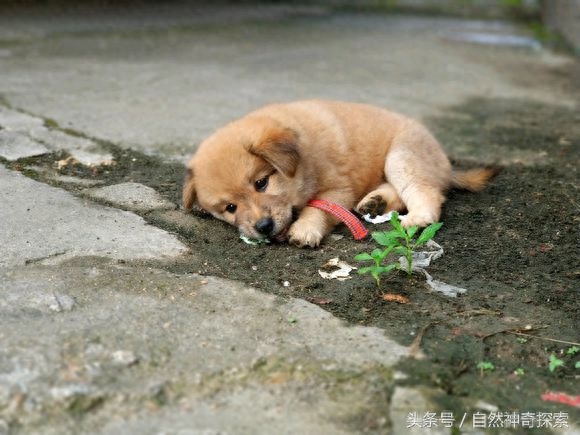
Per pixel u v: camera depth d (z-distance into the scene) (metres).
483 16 4.30
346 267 1.28
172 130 1.74
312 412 1.05
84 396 1.04
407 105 2.01
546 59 2.82
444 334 1.16
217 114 1.85
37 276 1.22
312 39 3.06
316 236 1.34
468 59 2.76
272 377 1.08
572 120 1.94
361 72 2.40
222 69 2.31
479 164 1.65
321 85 2.15
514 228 1.40
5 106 1.82
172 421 1.03
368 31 3.42
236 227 1.38
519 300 1.22
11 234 1.31
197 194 1.39
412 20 3.97
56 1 3.47
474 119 1.93
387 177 1.47
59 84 2.01
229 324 1.15
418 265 1.28
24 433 1.01
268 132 1.37
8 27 2.85
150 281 1.22
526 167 1.64
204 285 1.22
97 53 2.45
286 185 1.37
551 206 1.47
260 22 3.48
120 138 1.68
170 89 2.03
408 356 1.12
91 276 1.22
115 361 1.09
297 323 1.16
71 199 1.42
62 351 1.09
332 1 4.65
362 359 1.11
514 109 2.02
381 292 1.23
